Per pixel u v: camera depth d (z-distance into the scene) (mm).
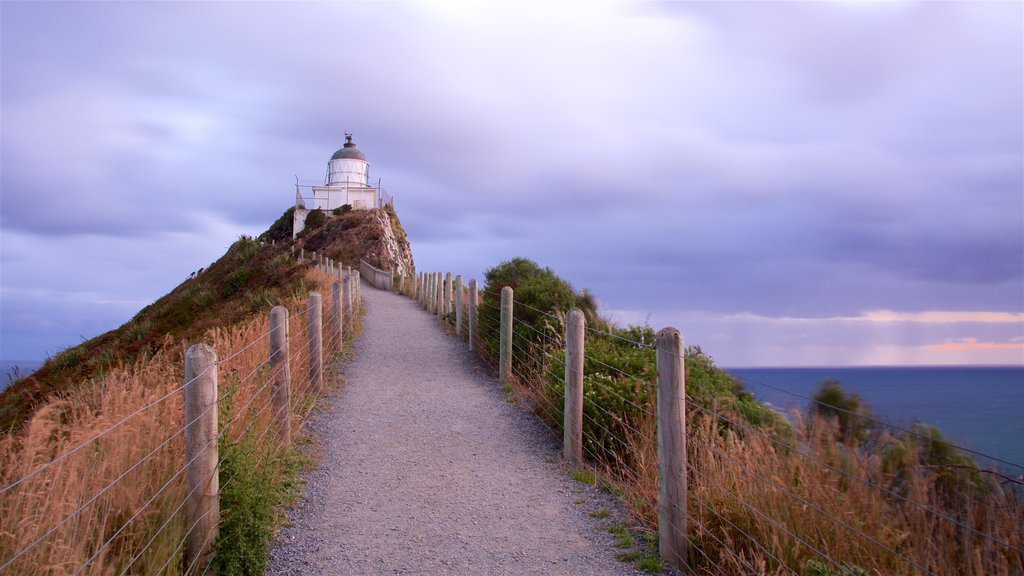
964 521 3959
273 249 30531
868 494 4273
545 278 13898
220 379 6062
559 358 9500
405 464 7441
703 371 8391
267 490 5172
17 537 3551
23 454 4328
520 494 6551
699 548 4863
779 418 6449
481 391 11117
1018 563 3689
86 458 4320
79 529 3795
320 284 19047
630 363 8883
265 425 6387
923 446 4465
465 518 5949
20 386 15719
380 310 23594
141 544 4016
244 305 20406
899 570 3861
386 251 52062
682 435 4949
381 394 10781
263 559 4723
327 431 8586
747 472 4824
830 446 4715
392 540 5461
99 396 6598
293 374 8578
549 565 5043
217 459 4469
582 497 6457
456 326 17266
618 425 7570
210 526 4344
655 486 5949
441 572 4918
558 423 8492
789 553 4270
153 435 4961
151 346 16938
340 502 6270
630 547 5309
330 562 5035
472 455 7797
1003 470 4035
